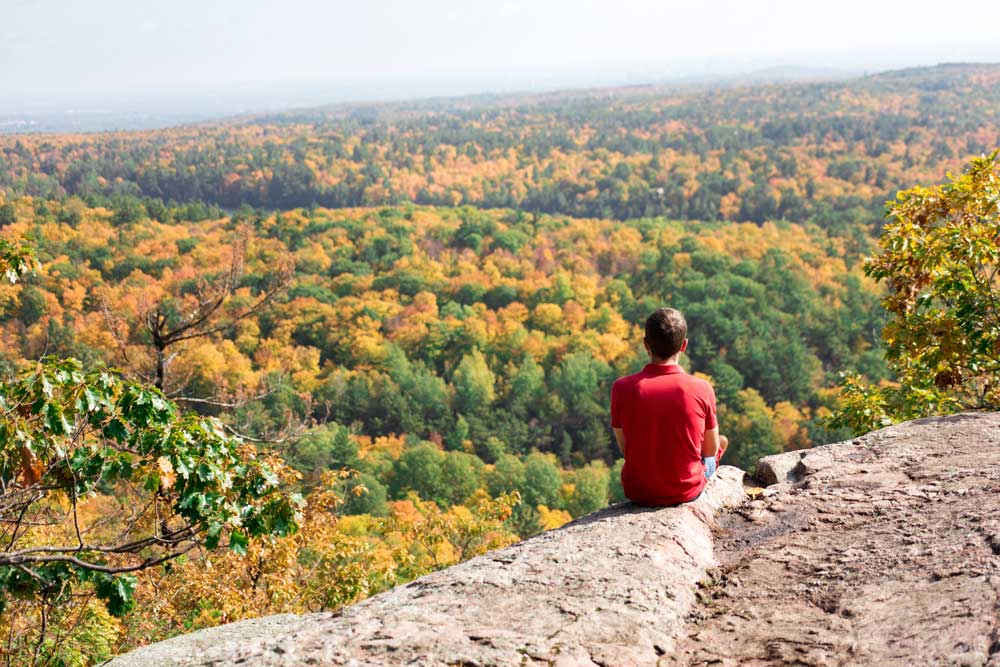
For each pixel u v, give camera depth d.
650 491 3.32
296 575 10.54
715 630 2.50
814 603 2.57
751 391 76.06
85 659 6.86
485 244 126.56
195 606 9.06
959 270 6.98
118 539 5.26
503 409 81.25
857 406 8.20
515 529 41.88
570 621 2.44
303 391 76.75
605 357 89.81
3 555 4.32
